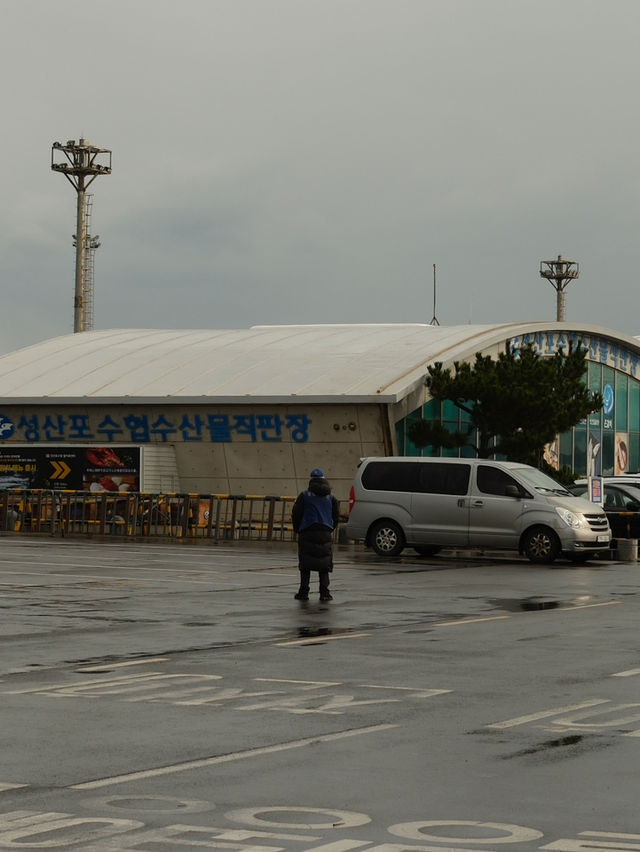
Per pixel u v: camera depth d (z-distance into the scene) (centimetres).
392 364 4394
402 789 866
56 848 724
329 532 2147
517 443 3928
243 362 4672
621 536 3472
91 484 4425
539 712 1148
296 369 4503
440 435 4009
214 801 834
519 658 1485
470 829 766
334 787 872
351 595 2227
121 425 4603
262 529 3875
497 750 989
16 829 764
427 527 3111
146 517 4047
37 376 4888
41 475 4475
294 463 4359
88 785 877
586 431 5209
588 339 5212
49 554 3133
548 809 815
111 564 2853
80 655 1505
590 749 994
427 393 4362
